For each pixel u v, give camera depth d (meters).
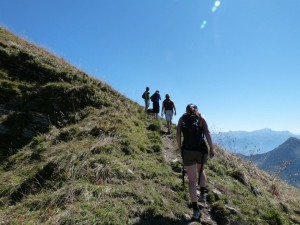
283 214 4.17
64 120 6.13
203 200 3.23
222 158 5.85
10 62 7.46
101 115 6.29
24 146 5.20
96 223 2.67
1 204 3.40
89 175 3.60
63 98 6.68
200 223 3.06
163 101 7.56
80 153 4.16
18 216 2.90
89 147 4.44
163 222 2.93
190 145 3.06
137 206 3.07
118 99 8.12
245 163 6.70
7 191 3.67
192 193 3.05
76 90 6.93
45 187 3.58
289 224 3.79
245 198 4.15
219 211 3.35
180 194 3.64
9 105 6.21
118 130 5.26
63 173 3.72
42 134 5.55
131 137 5.16
